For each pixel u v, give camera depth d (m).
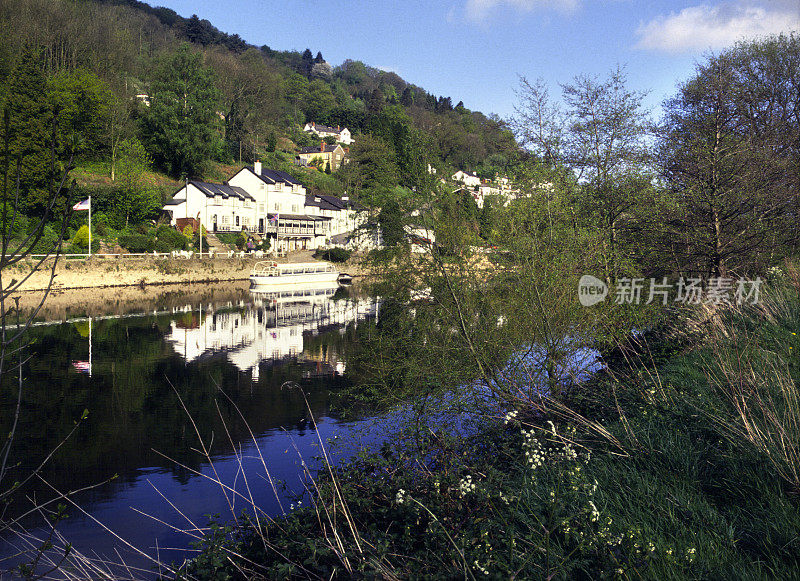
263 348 22.78
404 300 9.45
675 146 13.18
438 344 9.15
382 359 10.09
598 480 4.89
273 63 161.50
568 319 9.20
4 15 56.16
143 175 59.06
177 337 25.11
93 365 19.20
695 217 12.09
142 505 8.63
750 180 11.74
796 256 14.30
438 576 3.66
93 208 48.31
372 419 9.89
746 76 20.28
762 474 4.50
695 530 3.96
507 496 4.50
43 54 59.75
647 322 11.08
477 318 9.11
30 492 9.30
